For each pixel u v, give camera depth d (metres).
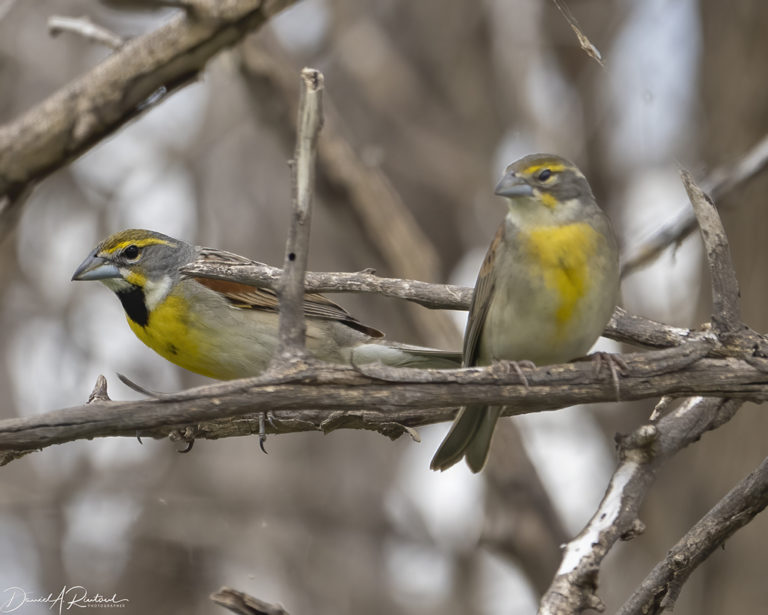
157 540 15.60
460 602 16.22
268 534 15.71
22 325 16.38
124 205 16.20
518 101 14.72
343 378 5.98
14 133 9.91
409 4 17.39
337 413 7.94
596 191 16.11
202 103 16.31
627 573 15.16
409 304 13.84
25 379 16.30
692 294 14.61
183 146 16.19
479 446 7.92
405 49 17.42
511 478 13.32
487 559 16.72
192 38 9.47
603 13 15.79
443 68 17.39
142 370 16.02
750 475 6.76
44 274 16.39
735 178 10.74
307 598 15.67
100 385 6.88
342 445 16.48
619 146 16.20
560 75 16.25
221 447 16.25
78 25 9.86
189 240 16.19
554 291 7.48
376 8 17.45
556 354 7.79
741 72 13.20
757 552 12.55
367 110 17.39
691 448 14.23
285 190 16.17
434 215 17.59
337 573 15.88
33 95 15.37
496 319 7.79
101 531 15.91
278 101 13.09
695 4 14.09
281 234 16.05
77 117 9.83
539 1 15.28
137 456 16.64
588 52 7.33
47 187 16.25
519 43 14.84
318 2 16.97
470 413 7.80
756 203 12.82
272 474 16.00
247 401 5.88
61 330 15.91
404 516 16.66
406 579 16.55
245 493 15.86
